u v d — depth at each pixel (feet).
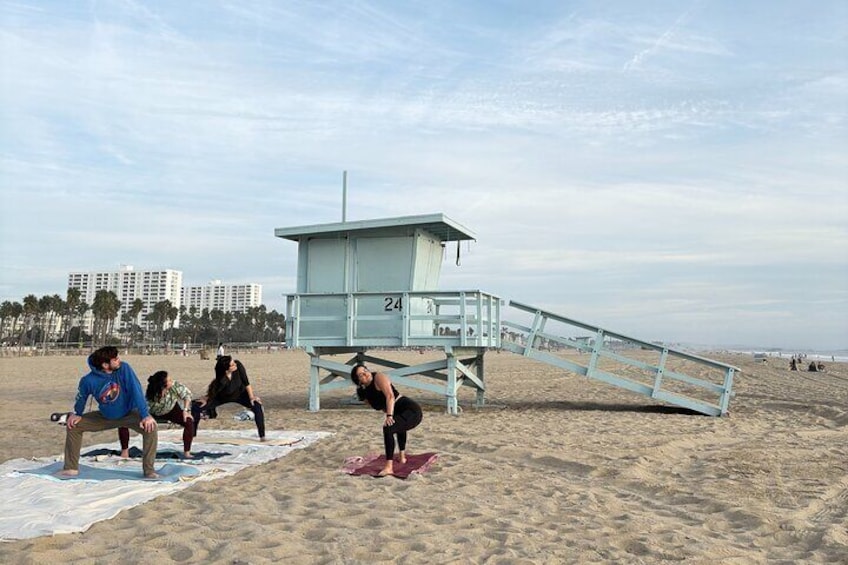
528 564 13.87
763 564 14.61
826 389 71.72
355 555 14.24
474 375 49.42
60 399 56.44
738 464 26.11
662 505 19.93
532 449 28.22
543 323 47.88
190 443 26.12
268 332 567.18
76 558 13.71
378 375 23.99
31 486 19.81
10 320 401.49
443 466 24.67
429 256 48.83
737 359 195.31
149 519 16.71
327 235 47.88
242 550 14.33
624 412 45.60
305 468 24.35
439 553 14.51
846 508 19.85
